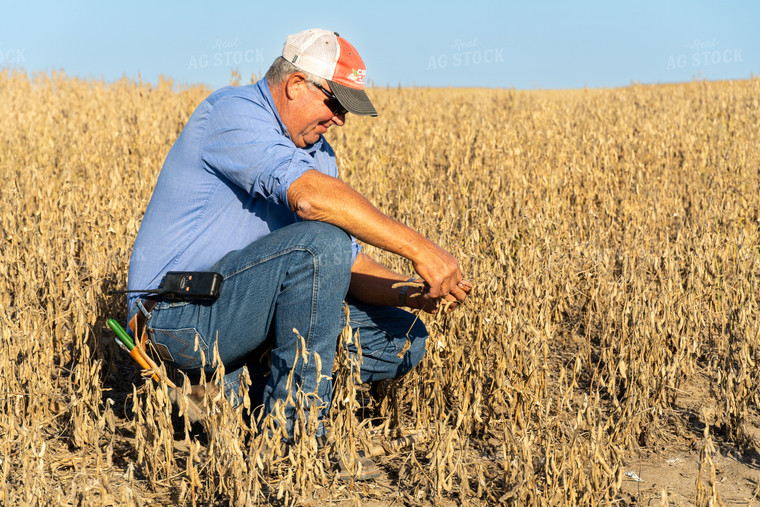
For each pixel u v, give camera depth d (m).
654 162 8.34
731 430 2.93
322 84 2.62
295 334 2.53
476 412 2.87
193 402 2.62
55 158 7.93
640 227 5.44
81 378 2.84
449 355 3.16
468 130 9.26
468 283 2.74
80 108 12.93
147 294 2.72
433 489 2.42
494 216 4.72
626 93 18.95
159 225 2.71
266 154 2.50
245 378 2.42
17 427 2.69
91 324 3.36
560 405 2.82
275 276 2.50
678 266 4.36
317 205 2.45
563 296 4.15
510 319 3.00
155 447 2.49
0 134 9.71
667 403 3.33
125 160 7.66
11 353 3.01
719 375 3.05
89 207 5.54
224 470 2.33
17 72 16.66
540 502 2.28
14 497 2.33
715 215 5.52
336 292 2.52
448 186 6.46
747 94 15.71
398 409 3.04
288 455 2.44
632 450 2.81
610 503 2.34
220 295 2.58
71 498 2.18
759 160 7.95
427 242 2.52
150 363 2.66
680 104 14.87
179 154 2.67
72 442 2.80
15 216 5.07
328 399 2.64
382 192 6.24
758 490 2.49
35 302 3.58
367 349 2.86
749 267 4.21
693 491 2.54
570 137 9.30
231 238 2.72
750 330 3.30
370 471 2.58
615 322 3.67
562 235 5.54
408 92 16.28
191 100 9.37
